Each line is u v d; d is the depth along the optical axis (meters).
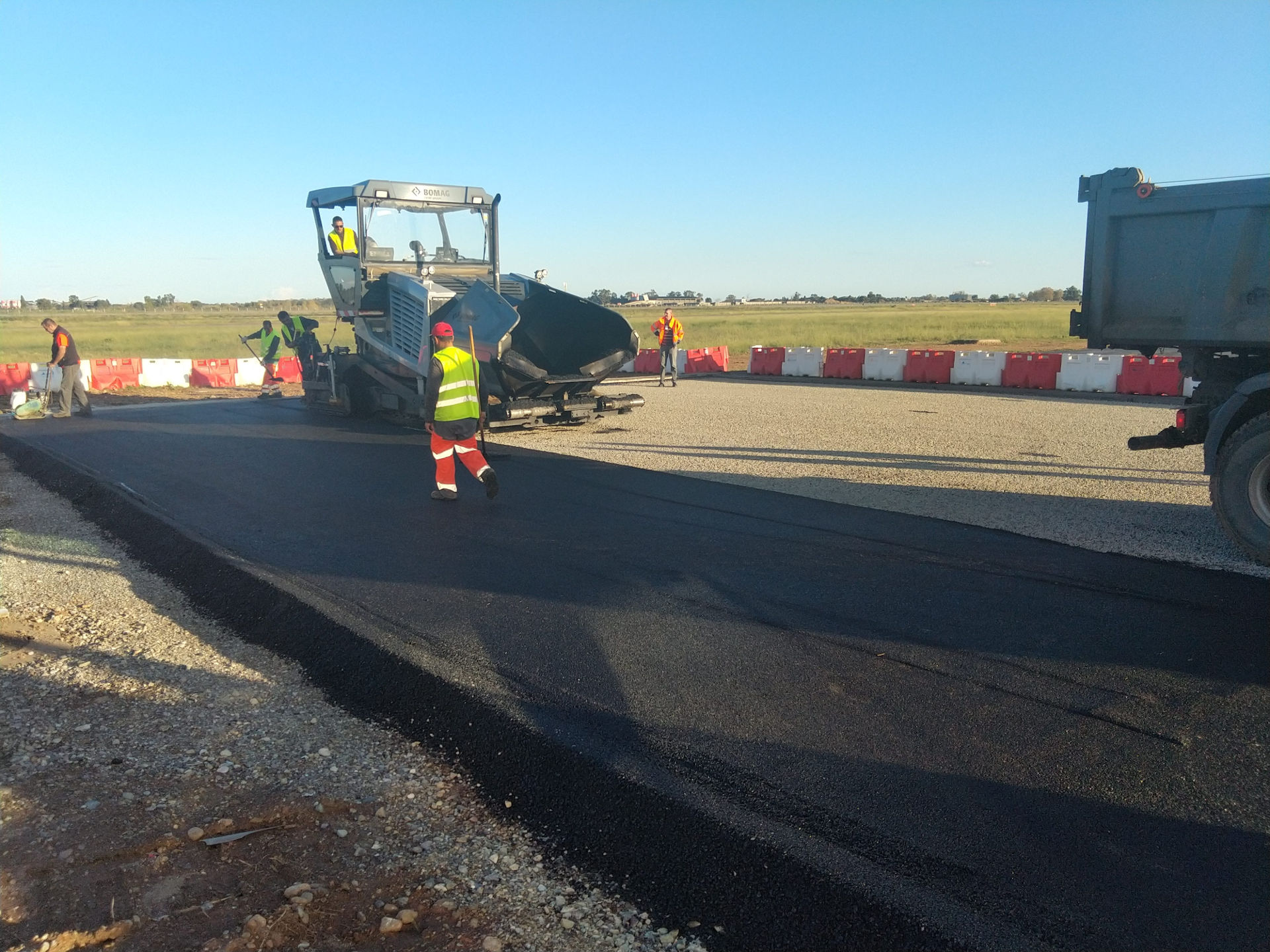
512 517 7.43
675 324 19.52
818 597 5.29
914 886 2.71
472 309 12.07
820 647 4.53
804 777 3.32
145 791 3.53
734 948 2.66
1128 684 4.05
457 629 4.86
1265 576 5.61
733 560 6.09
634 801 3.25
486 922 2.80
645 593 5.42
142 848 3.12
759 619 4.95
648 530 6.94
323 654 4.84
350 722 4.21
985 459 10.09
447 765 3.79
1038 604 5.12
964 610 5.04
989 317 58.50
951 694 3.99
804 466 9.70
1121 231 6.82
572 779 3.45
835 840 2.93
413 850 3.19
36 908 2.76
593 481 8.90
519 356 11.91
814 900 2.73
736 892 2.84
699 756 3.48
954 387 18.83
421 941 2.70
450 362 7.82
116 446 11.61
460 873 3.06
